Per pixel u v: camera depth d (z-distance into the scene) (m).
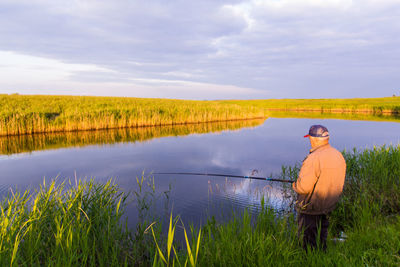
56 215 3.63
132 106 26.36
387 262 2.49
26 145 13.36
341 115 39.31
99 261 3.10
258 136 16.73
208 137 16.30
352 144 13.07
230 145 13.48
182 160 10.02
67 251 2.86
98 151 11.81
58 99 33.91
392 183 5.69
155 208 5.16
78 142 14.37
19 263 2.96
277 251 2.82
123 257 3.45
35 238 3.24
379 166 6.38
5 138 15.48
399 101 71.25
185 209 5.09
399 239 3.03
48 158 10.41
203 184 6.87
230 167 8.94
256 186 6.67
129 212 4.97
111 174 8.03
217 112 29.45
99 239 3.54
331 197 2.84
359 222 4.14
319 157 2.80
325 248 2.99
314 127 2.92
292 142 14.38
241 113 31.75
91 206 4.31
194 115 26.84
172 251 3.60
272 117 35.50
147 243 3.79
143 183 7.02
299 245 3.10
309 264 2.57
